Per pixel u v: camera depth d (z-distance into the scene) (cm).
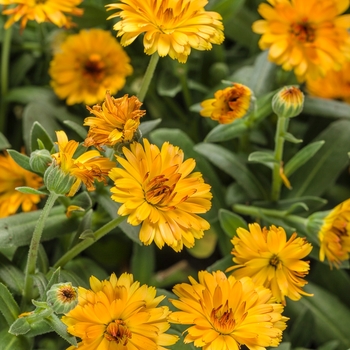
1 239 63
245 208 71
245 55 85
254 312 58
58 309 54
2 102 78
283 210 71
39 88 78
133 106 57
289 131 78
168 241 57
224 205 73
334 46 70
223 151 72
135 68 80
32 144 64
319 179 73
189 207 58
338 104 75
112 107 57
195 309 58
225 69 77
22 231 64
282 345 65
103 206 65
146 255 73
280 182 70
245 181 71
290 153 75
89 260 70
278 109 64
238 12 81
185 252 78
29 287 61
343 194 78
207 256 76
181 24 60
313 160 74
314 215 66
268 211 69
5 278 63
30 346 61
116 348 57
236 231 63
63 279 62
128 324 58
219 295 58
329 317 72
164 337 58
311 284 73
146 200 57
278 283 61
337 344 71
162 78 78
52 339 72
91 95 75
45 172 57
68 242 71
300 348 68
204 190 58
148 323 58
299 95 64
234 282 59
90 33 75
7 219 64
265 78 74
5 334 61
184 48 60
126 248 77
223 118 65
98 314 57
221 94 64
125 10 60
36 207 71
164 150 59
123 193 57
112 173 57
